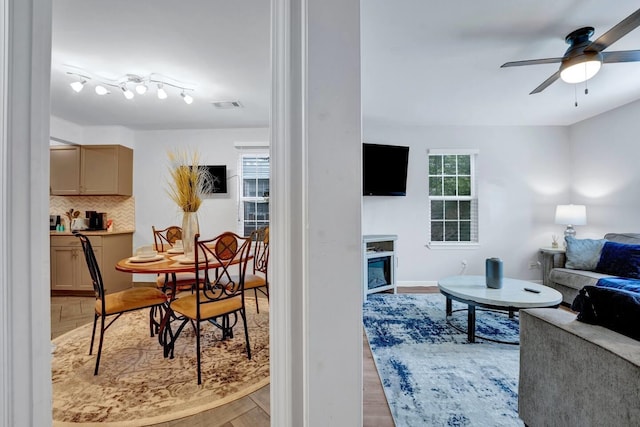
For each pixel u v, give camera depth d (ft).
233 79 9.09
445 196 14.52
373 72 8.89
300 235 2.42
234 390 5.78
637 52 6.39
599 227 12.45
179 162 8.70
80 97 10.36
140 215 14.19
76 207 14.16
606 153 12.18
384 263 13.20
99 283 6.40
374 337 8.15
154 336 8.32
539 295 7.52
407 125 14.25
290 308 2.41
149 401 5.45
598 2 6.00
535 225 14.01
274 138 2.45
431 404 5.34
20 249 2.77
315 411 2.23
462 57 8.07
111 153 13.23
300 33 2.41
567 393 3.76
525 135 14.11
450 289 8.19
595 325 3.80
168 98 10.50
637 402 2.95
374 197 14.33
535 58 8.10
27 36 2.82
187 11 6.06
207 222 14.32
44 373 2.94
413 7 6.11
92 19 6.26
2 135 2.68
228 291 7.75
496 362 6.81
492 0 5.94
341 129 2.25
